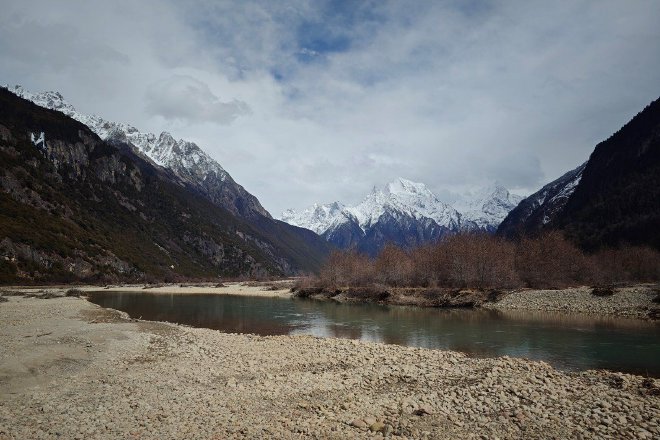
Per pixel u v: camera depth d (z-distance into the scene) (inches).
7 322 1800.0
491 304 3206.2
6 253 4864.7
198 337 1620.3
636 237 5236.2
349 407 786.8
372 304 3659.0
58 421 692.1
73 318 2022.6
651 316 2380.7
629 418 726.5
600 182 7810.0
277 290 5561.0
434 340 1717.5
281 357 1264.8
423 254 4761.3
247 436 644.1
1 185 6161.4
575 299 2896.2
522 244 4584.2
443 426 701.3
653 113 7795.3
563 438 657.0
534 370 1067.3
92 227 7298.2
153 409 763.4
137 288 5442.9
